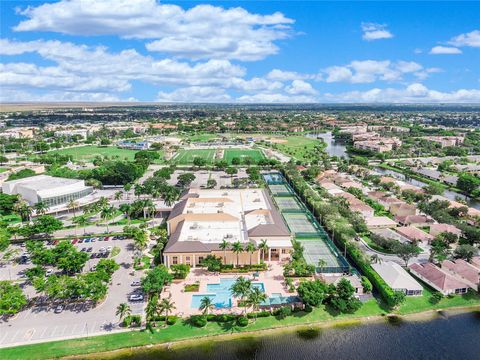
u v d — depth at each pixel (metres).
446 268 179.00
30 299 152.88
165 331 134.38
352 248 190.38
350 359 123.12
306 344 129.88
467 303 154.62
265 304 149.38
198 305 150.12
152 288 149.25
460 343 131.88
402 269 172.00
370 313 147.00
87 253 194.25
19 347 125.31
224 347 127.88
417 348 128.88
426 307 151.50
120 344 127.81
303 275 171.62
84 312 144.25
